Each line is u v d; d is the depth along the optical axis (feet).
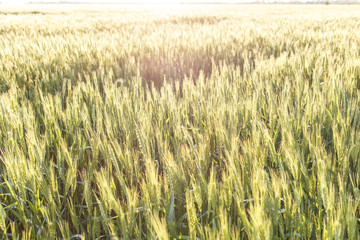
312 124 8.26
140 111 9.20
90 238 5.82
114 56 21.06
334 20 54.08
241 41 26.84
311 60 17.12
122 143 8.40
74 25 53.62
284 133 7.18
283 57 16.30
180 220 5.49
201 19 75.97
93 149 6.98
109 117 9.03
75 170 6.31
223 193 5.30
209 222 5.46
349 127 7.90
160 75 17.58
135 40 27.66
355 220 4.31
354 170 6.86
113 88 11.03
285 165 6.68
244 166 5.99
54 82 15.16
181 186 5.92
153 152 7.82
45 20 64.39
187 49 22.74
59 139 7.64
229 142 7.09
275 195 4.86
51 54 20.56
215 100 10.04
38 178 5.62
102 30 50.26
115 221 5.58
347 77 12.02
